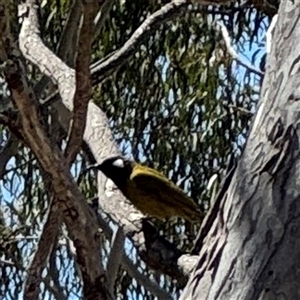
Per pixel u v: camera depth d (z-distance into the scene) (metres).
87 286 2.66
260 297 2.03
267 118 2.20
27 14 4.52
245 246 2.10
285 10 2.29
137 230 3.48
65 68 4.10
